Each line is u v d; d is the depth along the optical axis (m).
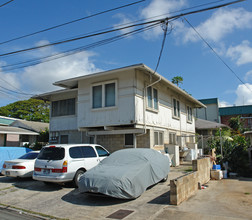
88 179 7.14
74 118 16.16
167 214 5.61
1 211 6.64
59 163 8.59
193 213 5.62
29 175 10.34
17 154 13.16
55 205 7.00
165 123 15.70
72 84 15.10
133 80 12.18
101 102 13.08
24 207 6.91
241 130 30.56
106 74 12.65
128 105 12.12
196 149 18.16
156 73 12.56
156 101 14.67
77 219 5.73
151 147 13.27
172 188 6.41
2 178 11.34
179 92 17.27
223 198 6.98
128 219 5.45
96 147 10.43
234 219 5.17
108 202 7.00
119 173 7.09
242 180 9.99
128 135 13.73
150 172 7.92
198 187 8.28
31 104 44.56
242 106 36.81
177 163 14.62
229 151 13.59
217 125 25.52
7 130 18.64
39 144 18.77
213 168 10.63
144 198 7.18
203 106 23.28
